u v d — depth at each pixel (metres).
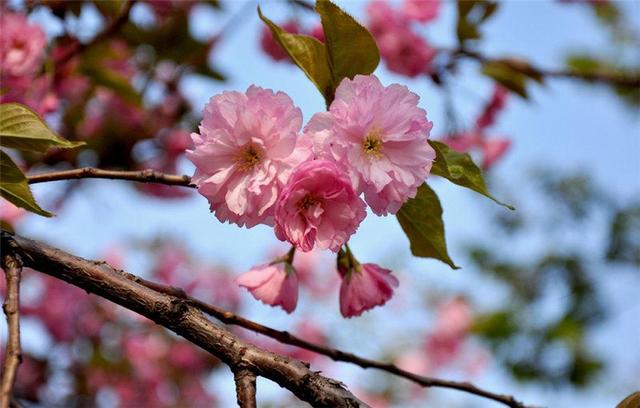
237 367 0.82
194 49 1.71
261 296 0.98
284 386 0.82
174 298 0.83
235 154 0.88
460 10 1.50
